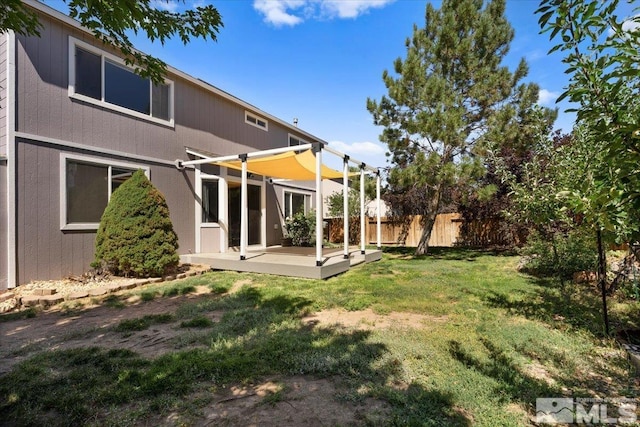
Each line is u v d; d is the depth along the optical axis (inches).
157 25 146.1
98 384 122.3
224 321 196.4
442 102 429.1
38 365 138.5
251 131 561.6
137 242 312.2
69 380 125.3
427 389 118.3
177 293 272.5
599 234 170.6
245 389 119.8
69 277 301.4
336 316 208.1
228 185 498.3
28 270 280.4
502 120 435.5
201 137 460.1
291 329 181.3
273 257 400.8
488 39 466.0
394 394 114.3
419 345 157.0
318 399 113.3
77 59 320.5
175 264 341.7
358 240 772.0
